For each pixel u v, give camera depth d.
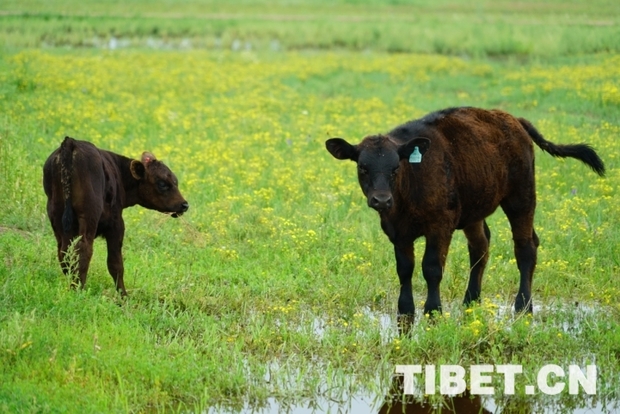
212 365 21.23
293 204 35.09
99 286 25.59
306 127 49.06
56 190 24.31
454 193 25.27
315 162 41.28
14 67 62.50
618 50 83.31
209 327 23.61
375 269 29.20
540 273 29.09
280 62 79.00
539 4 138.75
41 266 26.19
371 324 24.55
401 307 25.36
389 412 20.52
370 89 65.69
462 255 30.33
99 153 24.97
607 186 36.78
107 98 55.56
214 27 106.06
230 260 29.16
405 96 62.03
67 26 100.56
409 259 25.42
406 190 24.62
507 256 31.12
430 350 22.98
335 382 21.48
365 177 24.42
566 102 56.97
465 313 24.98
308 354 23.03
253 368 21.66
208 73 68.56
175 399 20.16
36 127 44.28
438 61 79.19
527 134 27.62
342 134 47.22
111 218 25.23
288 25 106.31
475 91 65.00
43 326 21.64
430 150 25.03
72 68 66.25
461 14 125.62
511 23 105.69
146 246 30.11
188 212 33.28
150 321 23.80
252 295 26.73
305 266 28.95
